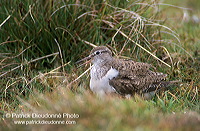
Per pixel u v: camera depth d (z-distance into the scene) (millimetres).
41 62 12164
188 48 13352
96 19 12344
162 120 8172
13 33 11867
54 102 9195
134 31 12281
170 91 11062
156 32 13203
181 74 11766
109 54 10758
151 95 10586
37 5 12062
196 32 14797
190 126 7918
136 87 10234
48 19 11938
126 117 8070
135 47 12375
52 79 11383
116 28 12477
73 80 11375
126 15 12961
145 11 13219
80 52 12297
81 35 12273
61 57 11648
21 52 11680
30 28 11969
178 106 9617
